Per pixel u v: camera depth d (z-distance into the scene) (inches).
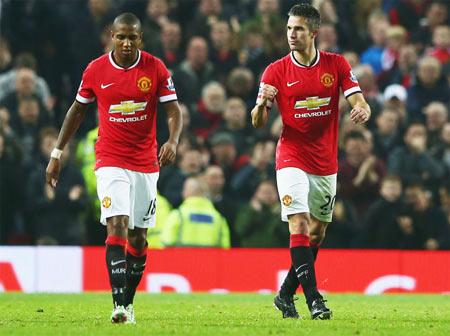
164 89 1114.1
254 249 1947.6
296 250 1145.4
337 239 2245.3
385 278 1953.7
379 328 1021.2
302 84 1167.0
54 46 2659.9
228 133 2442.2
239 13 2768.2
